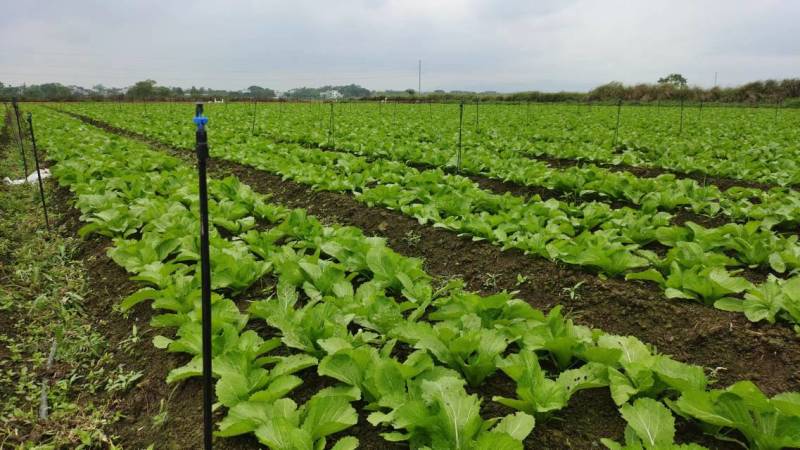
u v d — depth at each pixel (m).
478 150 14.41
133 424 4.23
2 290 6.23
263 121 26.30
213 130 20.56
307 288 5.47
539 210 8.16
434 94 69.19
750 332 4.73
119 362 5.03
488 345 4.15
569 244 6.79
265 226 8.44
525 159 12.57
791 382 4.22
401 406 3.27
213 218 7.75
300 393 4.25
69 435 4.05
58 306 6.04
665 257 6.73
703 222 8.80
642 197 9.84
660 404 3.45
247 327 5.20
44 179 12.48
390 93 93.94
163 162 12.45
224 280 5.72
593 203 8.49
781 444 3.22
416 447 3.37
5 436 4.04
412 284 5.54
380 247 5.96
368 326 4.84
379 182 10.94
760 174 11.98
